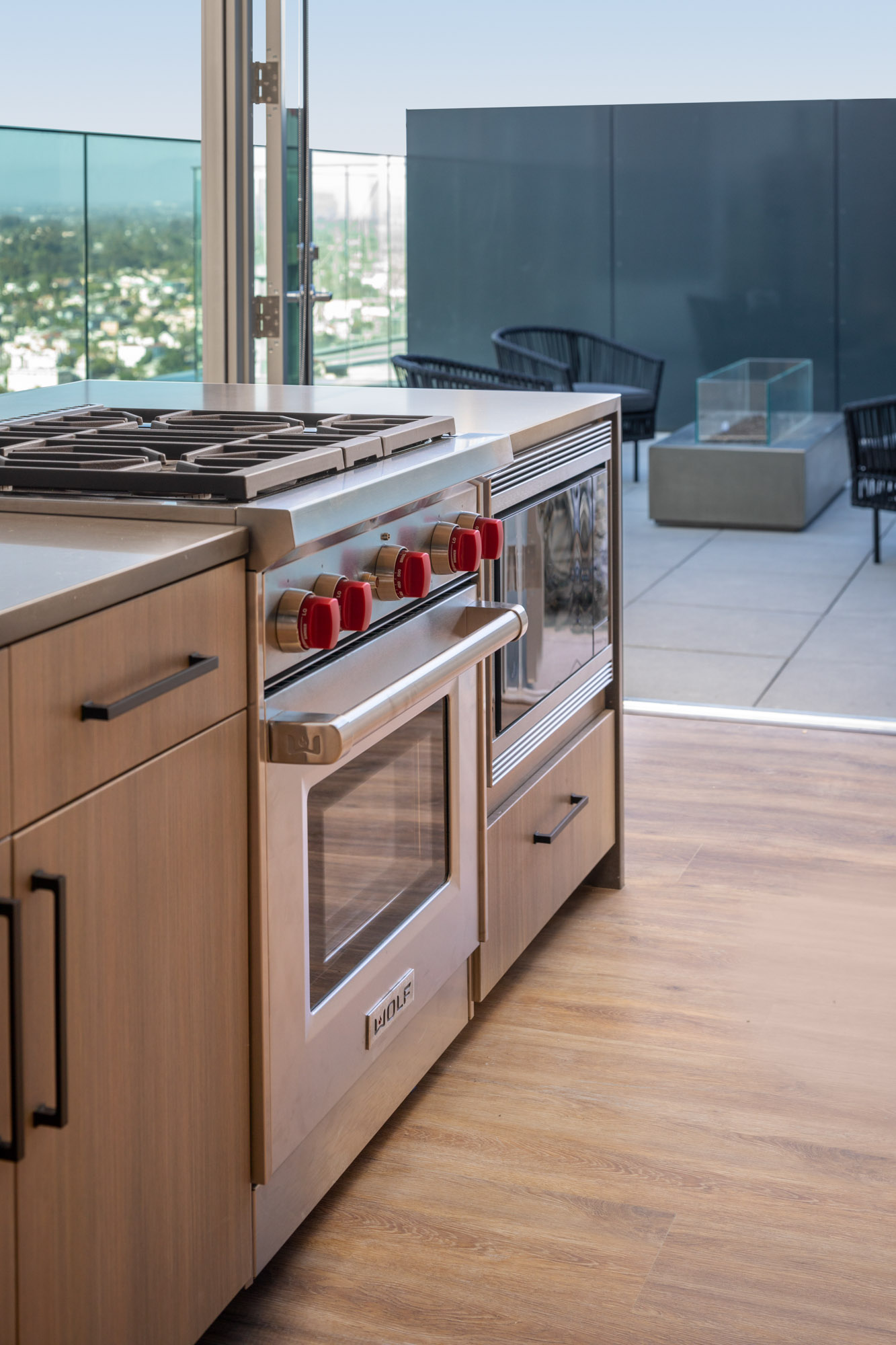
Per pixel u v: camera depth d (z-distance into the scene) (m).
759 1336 1.52
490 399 2.42
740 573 4.66
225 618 1.35
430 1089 2.02
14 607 1.05
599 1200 1.76
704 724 3.66
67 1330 1.18
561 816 2.38
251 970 1.45
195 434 1.77
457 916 1.97
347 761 1.62
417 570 1.63
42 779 1.09
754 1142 1.88
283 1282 1.61
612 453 2.55
